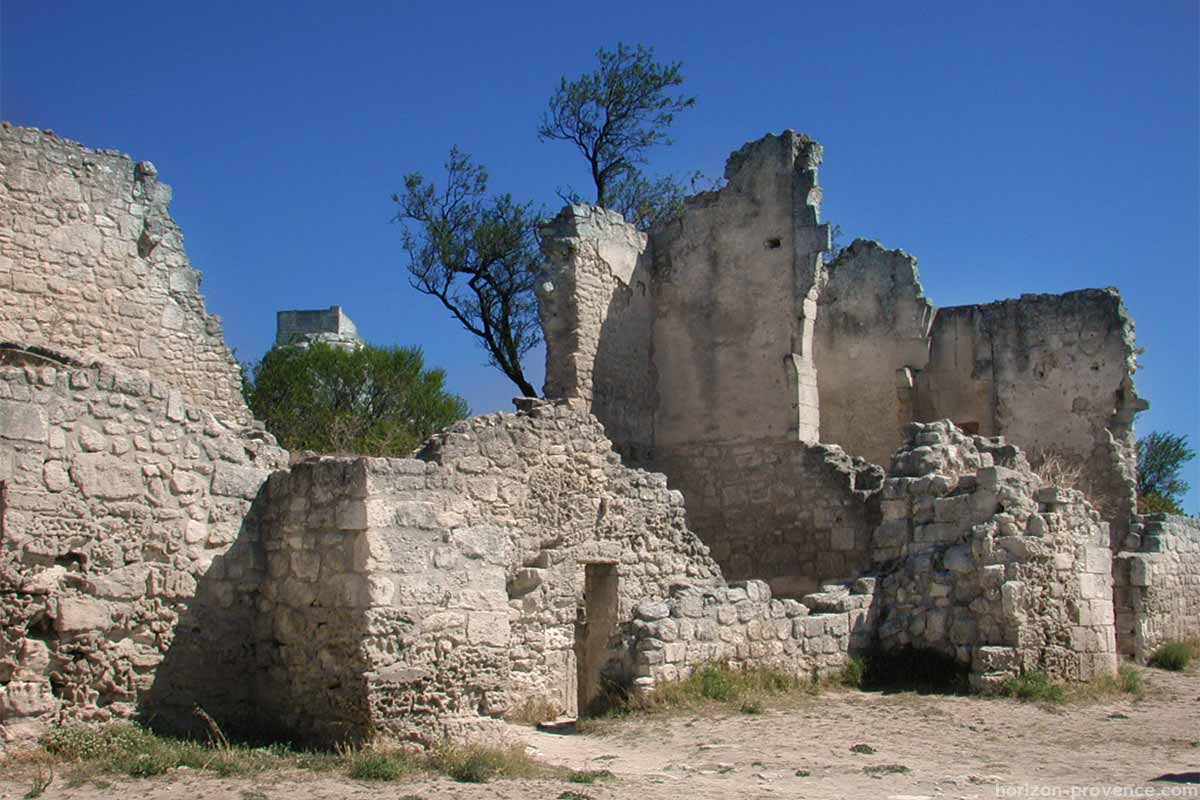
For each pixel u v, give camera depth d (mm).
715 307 23922
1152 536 24844
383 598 11234
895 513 17859
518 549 15812
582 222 23188
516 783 10203
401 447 26672
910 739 13203
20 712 10828
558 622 16172
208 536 12398
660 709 14164
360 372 32594
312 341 35250
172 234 19844
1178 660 22328
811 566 21891
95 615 11555
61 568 11438
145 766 10062
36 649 11070
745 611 15562
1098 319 27562
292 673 11977
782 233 23266
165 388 12344
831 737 13172
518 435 16047
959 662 16500
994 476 17047
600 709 14656
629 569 17328
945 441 18422
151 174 19625
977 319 28938
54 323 18234
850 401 28344
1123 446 26969
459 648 11625
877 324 28297
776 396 22844
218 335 20188
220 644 12359
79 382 11727
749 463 23000
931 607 16906
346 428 28156
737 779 10992
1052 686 16094
